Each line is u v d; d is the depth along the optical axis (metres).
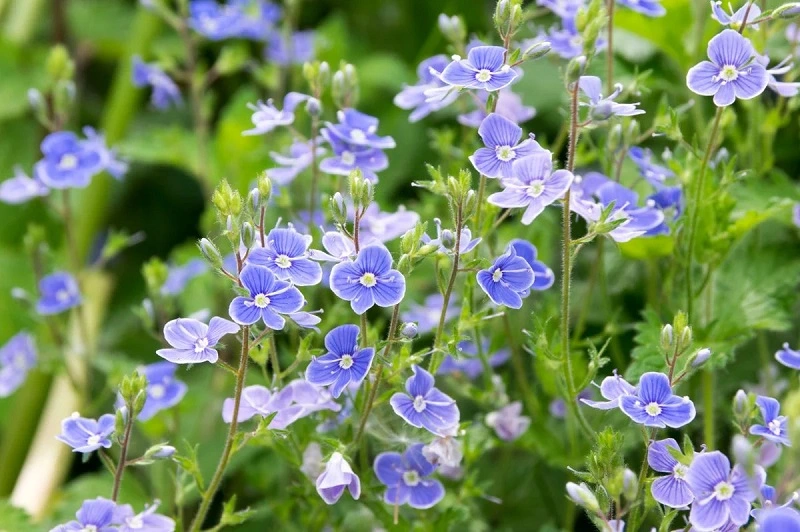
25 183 0.54
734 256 0.50
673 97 0.54
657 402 0.43
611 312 0.52
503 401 0.49
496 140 0.44
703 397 0.49
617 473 0.43
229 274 0.44
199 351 0.43
